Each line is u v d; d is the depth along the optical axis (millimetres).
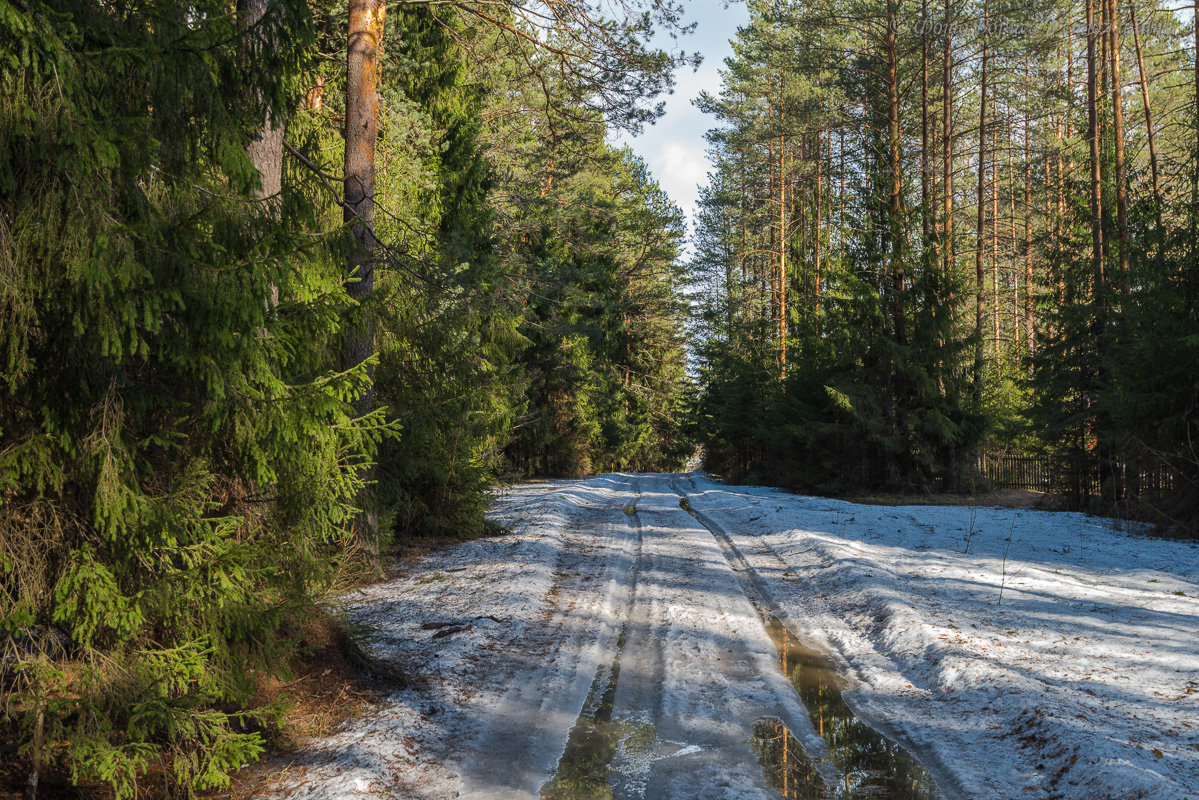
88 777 3773
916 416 25891
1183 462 14867
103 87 3812
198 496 4176
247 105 4691
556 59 13102
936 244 26375
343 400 4477
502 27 12461
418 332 11367
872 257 26828
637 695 6402
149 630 4316
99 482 3609
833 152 43219
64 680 3773
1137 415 15703
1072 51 33438
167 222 4020
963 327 27625
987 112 36938
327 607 6660
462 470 13781
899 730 5551
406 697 5965
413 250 12469
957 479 25719
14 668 3703
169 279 3689
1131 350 16312
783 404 30062
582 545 14594
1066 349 21469
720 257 55625
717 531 17484
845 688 6641
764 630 8719
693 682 6641
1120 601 8977
